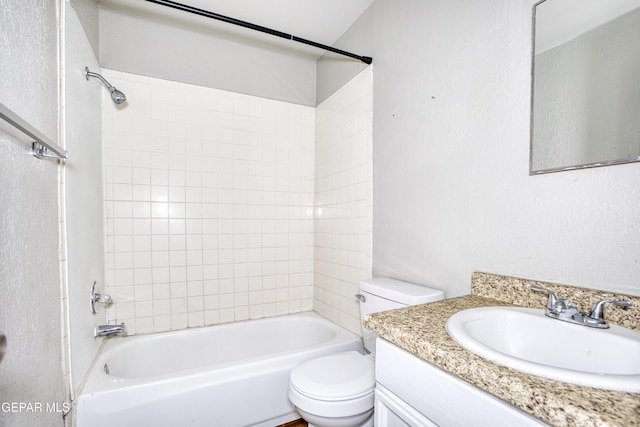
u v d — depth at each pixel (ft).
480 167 3.76
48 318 3.14
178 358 6.23
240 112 7.23
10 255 2.34
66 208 3.68
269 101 7.55
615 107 2.58
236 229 7.15
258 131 7.41
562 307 2.71
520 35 3.31
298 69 7.89
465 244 3.96
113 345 5.64
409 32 4.93
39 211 2.96
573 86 2.86
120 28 6.14
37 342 2.84
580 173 2.83
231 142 7.12
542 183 3.13
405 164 5.00
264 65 7.50
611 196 2.63
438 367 2.30
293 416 5.16
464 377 2.00
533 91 3.18
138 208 6.24
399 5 5.16
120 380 4.33
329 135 7.32
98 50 5.89
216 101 6.98
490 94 3.63
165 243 6.47
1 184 2.21
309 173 7.98
